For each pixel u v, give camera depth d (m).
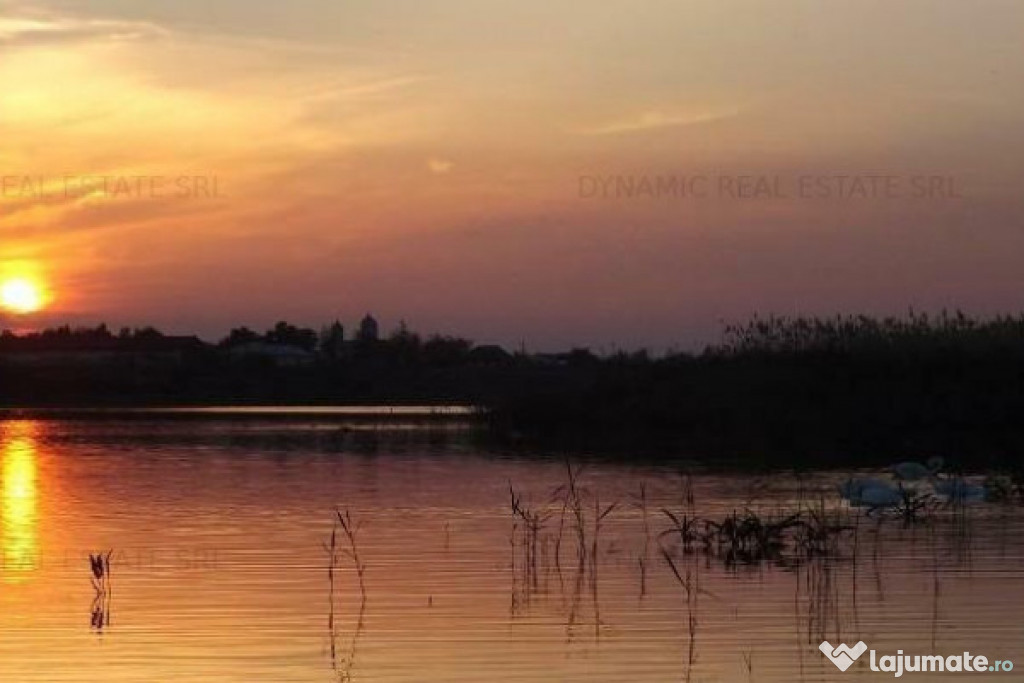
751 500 24.83
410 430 50.56
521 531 21.75
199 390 91.00
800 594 16.50
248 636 14.51
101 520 23.53
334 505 25.47
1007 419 34.47
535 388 47.34
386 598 16.33
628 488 27.88
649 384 43.06
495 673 13.12
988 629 14.67
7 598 16.45
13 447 42.22
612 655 13.76
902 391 36.72
